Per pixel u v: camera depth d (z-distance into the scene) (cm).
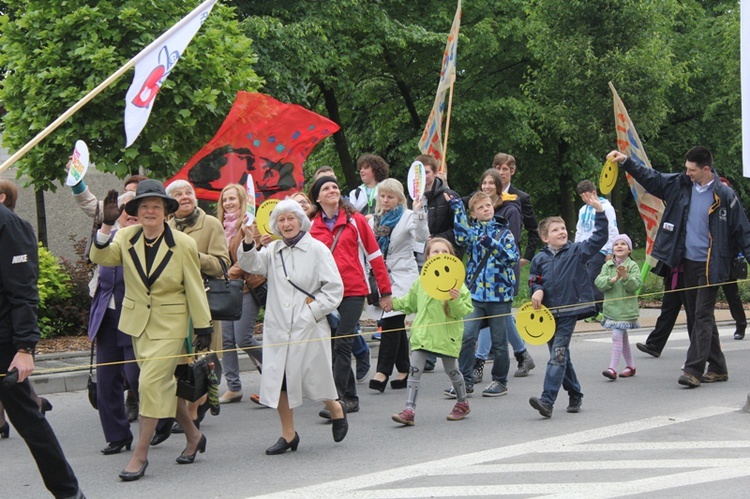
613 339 1030
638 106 2533
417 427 816
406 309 862
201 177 1095
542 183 3189
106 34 1211
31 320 532
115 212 657
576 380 863
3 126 1438
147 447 666
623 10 2495
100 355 745
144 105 781
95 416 891
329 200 855
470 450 723
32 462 719
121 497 615
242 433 808
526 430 791
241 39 1344
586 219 1186
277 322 725
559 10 2564
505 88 2948
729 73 3325
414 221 947
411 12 2708
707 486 601
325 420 855
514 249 941
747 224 951
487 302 937
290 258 728
